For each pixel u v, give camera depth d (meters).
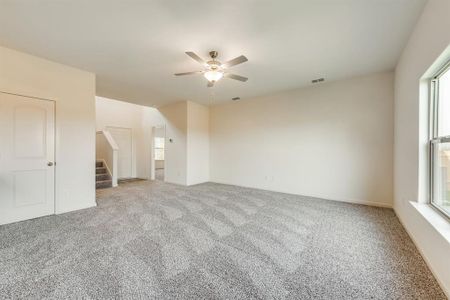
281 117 4.80
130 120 7.05
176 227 2.68
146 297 1.43
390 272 1.73
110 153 5.73
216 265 1.82
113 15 2.09
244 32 2.38
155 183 5.99
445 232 1.58
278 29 2.32
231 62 2.56
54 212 3.15
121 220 2.93
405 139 2.71
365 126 3.76
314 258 1.95
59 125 3.19
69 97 3.30
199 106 6.00
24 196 2.88
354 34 2.41
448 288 1.42
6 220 2.74
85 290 1.49
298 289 1.52
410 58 2.47
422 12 2.00
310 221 2.92
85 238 2.34
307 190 4.43
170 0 1.88
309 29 2.31
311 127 4.35
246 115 5.43
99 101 6.37
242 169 5.54
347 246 2.18
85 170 3.49
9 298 1.41
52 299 1.41
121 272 1.71
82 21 2.19
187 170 5.64
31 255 1.96
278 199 4.14
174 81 4.03
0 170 2.70
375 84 3.65
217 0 1.88
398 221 2.92
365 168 3.77
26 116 2.89
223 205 3.71
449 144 1.93
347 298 1.43
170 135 6.08
